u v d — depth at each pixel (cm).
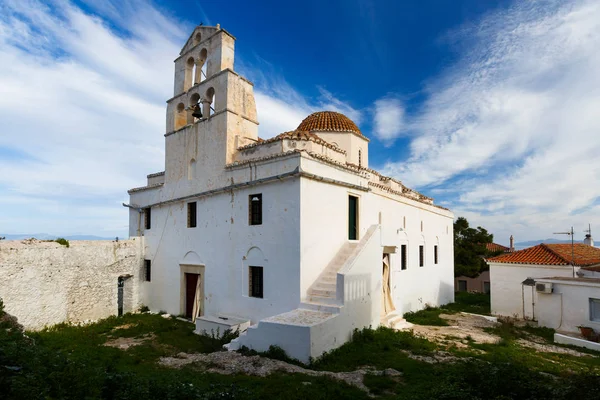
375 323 1346
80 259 1586
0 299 1136
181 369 888
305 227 1202
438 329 1536
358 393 726
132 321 1586
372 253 1362
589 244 2698
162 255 1784
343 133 1950
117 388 593
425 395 671
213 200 1516
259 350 1023
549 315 1627
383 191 1738
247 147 1467
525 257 1997
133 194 2023
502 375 679
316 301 1163
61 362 654
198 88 1653
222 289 1435
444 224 2597
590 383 602
